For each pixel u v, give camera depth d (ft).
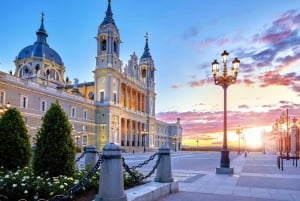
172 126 432.66
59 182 24.13
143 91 328.70
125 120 277.85
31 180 24.84
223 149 55.98
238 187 37.27
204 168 67.36
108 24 260.83
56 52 314.55
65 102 208.03
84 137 229.04
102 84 252.62
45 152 28.60
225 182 41.96
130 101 297.53
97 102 248.73
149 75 342.23
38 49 292.81
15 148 33.58
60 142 28.96
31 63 286.25
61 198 20.85
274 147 238.07
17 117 35.12
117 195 20.66
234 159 116.88
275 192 33.81
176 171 58.44
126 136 277.03
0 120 34.68
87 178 21.53
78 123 220.84
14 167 33.12
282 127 125.90
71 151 29.71
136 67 317.42
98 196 20.88
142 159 113.19
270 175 51.80
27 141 35.22
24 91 171.63
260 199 29.71
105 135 241.35
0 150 33.04
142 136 318.04
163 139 405.39
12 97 162.91
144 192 26.05
